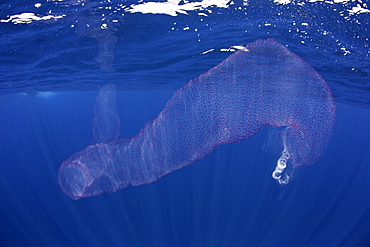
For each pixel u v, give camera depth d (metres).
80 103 32.06
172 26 7.19
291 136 3.14
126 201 16.88
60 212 15.70
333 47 7.61
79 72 12.38
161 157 3.37
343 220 14.28
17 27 6.92
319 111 3.01
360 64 8.83
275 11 6.13
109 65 11.14
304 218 14.55
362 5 5.39
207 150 3.27
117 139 3.69
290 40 7.44
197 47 8.84
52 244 12.56
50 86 16.83
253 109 3.09
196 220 14.66
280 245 12.03
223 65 3.15
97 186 3.82
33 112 37.38
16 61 9.93
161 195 18.23
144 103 37.69
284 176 3.96
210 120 3.15
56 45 8.40
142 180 3.66
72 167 3.77
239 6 6.05
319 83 3.05
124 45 8.61
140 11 6.31
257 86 3.11
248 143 27.23
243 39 7.85
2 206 17.77
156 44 8.55
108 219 14.79
